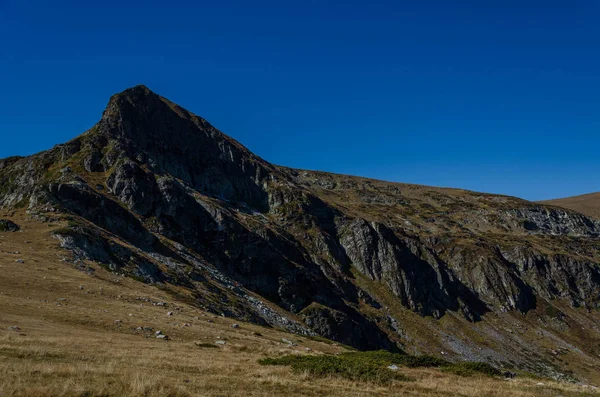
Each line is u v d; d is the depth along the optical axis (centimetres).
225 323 6200
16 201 10162
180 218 12081
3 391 1550
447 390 2569
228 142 19638
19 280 5203
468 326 15000
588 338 15700
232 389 2033
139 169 12144
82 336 3534
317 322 11300
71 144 12950
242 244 12531
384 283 15588
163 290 7556
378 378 2653
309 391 2177
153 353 3062
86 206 9806
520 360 13500
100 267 7169
